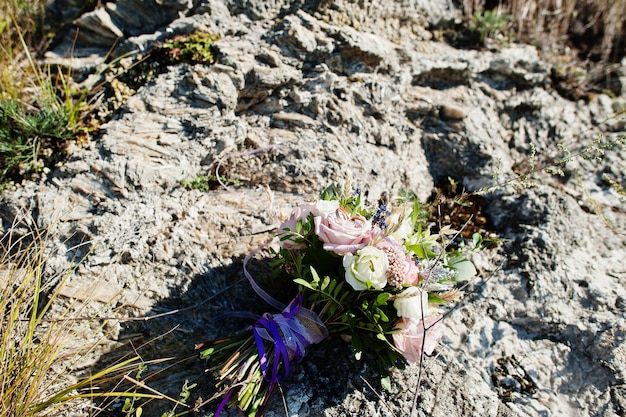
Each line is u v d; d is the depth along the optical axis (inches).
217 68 35.0
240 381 25.4
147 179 31.2
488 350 29.0
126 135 32.7
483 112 40.1
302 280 24.4
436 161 38.6
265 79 35.2
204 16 37.4
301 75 36.6
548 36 47.0
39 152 33.0
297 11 38.6
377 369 27.0
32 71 37.4
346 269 24.1
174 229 30.0
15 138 33.3
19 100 34.8
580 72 44.5
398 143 37.0
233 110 35.1
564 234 33.4
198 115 33.9
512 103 40.9
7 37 39.0
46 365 24.1
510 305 30.7
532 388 27.6
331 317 26.7
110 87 36.2
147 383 27.3
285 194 32.7
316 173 33.2
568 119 42.0
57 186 30.6
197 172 33.2
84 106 35.4
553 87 43.9
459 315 30.2
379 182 34.8
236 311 29.1
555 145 40.6
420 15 42.9
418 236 26.9
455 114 38.6
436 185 37.9
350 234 24.4
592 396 27.2
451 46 43.5
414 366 27.4
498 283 31.6
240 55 35.9
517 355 28.9
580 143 40.7
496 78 42.0
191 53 35.8
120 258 28.7
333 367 27.1
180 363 27.7
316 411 25.5
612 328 28.8
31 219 29.3
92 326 27.0
